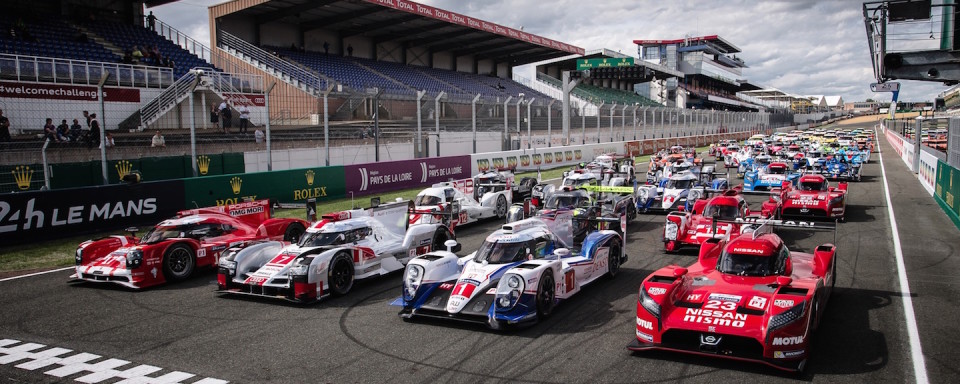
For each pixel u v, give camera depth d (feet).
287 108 122.72
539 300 27.32
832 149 107.76
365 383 21.15
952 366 21.35
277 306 31.60
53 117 76.69
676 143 185.37
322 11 141.08
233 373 22.34
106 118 82.28
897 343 23.71
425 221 44.86
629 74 128.47
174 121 91.09
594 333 25.94
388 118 133.49
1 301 33.06
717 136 222.69
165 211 56.70
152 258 35.86
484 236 51.88
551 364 22.49
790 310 21.02
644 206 61.77
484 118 140.26
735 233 34.42
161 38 117.39
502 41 188.14
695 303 23.31
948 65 35.35
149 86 90.27
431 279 29.25
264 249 36.04
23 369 23.03
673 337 22.95
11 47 86.28
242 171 74.59
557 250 30.30
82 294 34.42
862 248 42.57
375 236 37.96
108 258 36.60
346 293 33.83
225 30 133.08
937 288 31.65
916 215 56.65
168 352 24.73
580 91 228.63
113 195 52.60
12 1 100.89
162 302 32.65
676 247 42.42
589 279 33.12
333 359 23.58
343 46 161.27
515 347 24.44
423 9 146.72
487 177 71.61
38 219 47.91
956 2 34.65
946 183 57.93
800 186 57.88
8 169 54.08
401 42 178.70
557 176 106.73
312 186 72.18
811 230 50.62
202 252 38.91
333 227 35.65
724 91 402.11
